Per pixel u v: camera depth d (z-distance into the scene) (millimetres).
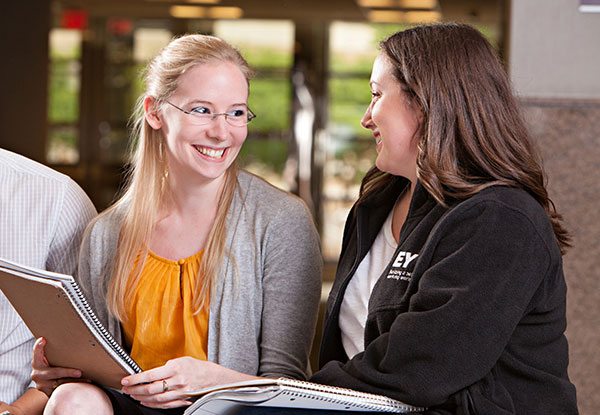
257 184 2723
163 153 2684
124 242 2660
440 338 2100
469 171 2283
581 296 3725
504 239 2127
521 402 2170
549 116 3721
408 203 2482
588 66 3752
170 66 2586
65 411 2264
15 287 2223
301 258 2662
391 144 2379
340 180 14469
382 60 2412
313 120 14484
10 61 12484
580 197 3715
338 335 2531
